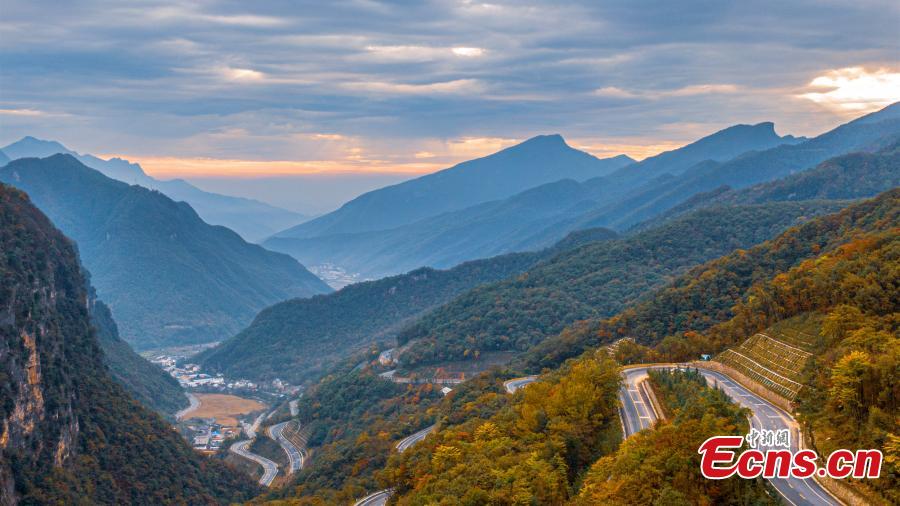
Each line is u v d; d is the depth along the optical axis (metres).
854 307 161.50
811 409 133.50
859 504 100.44
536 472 122.62
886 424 111.50
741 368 182.00
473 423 184.50
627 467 105.50
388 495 192.75
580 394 150.62
